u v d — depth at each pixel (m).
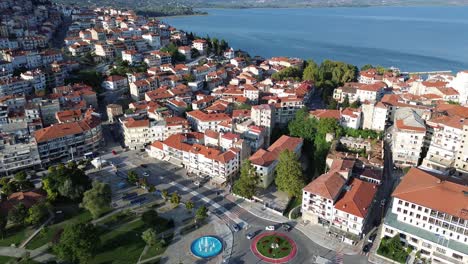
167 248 143.62
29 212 153.50
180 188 185.12
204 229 155.12
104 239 147.75
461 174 182.50
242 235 151.62
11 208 156.38
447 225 132.62
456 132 183.38
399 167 193.88
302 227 156.25
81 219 160.25
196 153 195.50
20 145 199.12
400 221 143.75
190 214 164.62
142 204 171.25
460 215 128.25
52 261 134.38
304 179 179.25
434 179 147.38
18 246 143.88
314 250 142.62
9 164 194.75
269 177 186.88
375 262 135.62
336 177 161.12
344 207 147.12
